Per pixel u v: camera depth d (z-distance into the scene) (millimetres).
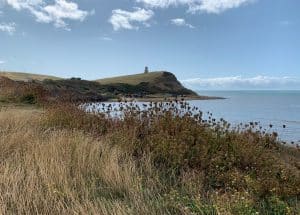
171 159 7070
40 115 10875
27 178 5828
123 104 10422
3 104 16234
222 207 5035
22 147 7445
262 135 10047
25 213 4930
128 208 5031
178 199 5457
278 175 7000
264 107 53000
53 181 5734
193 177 6363
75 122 9617
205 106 43219
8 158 6727
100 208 5062
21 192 5410
